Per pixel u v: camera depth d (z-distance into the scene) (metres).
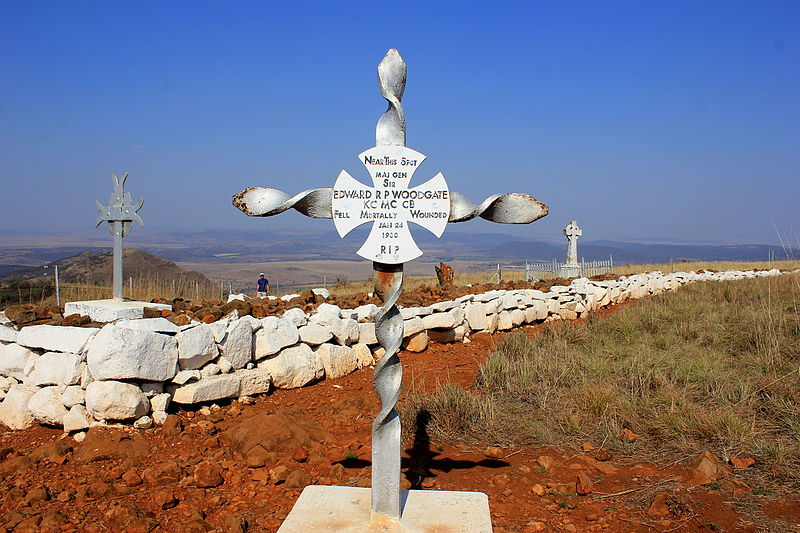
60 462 2.50
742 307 6.12
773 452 2.49
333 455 2.58
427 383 3.74
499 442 2.75
